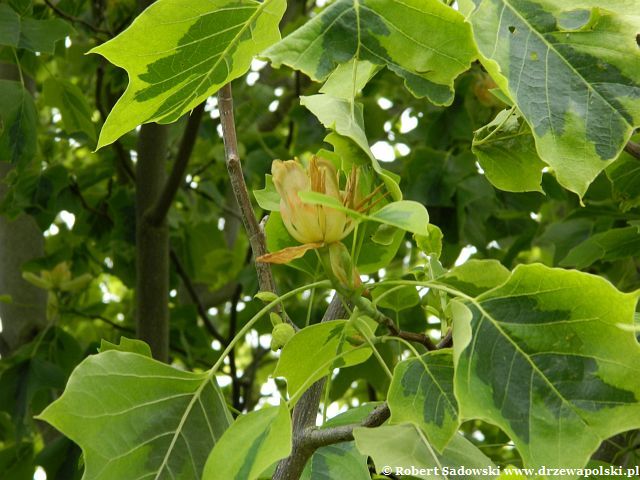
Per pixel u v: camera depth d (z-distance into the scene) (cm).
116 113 74
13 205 201
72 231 229
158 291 186
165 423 75
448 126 195
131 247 219
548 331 68
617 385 67
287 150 238
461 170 185
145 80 73
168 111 76
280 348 87
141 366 76
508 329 69
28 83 213
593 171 64
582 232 166
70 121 186
